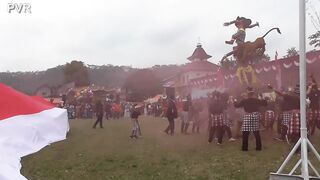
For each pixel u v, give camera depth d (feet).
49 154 38.96
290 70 63.26
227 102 44.55
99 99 72.90
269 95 56.34
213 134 42.50
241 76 55.11
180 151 37.88
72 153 39.40
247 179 25.50
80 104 133.59
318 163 28.53
